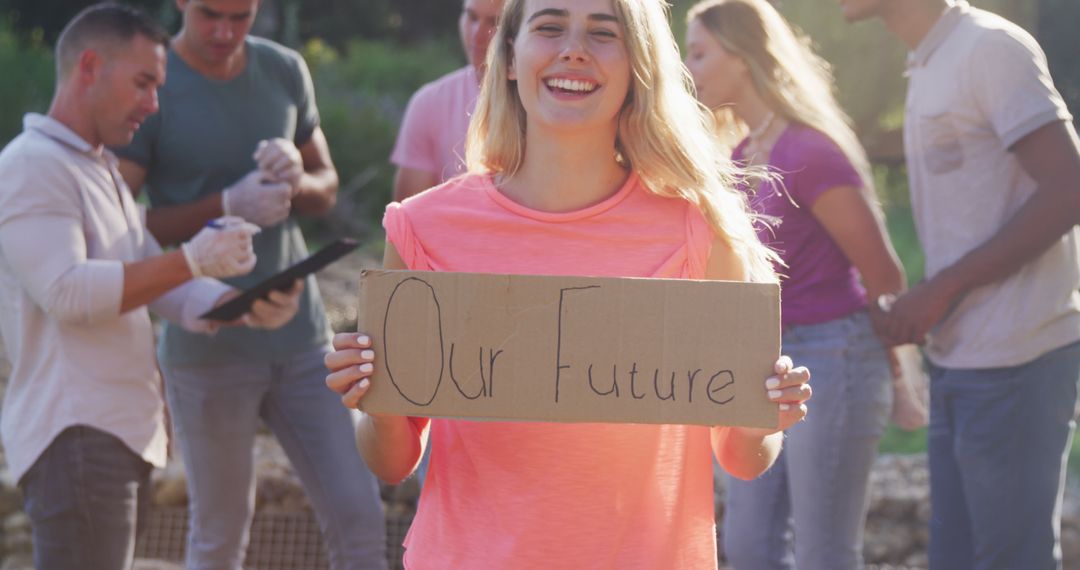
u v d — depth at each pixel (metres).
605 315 3.32
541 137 3.63
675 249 3.59
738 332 3.31
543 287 3.32
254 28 21.53
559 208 3.63
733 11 5.70
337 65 24.09
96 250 5.31
